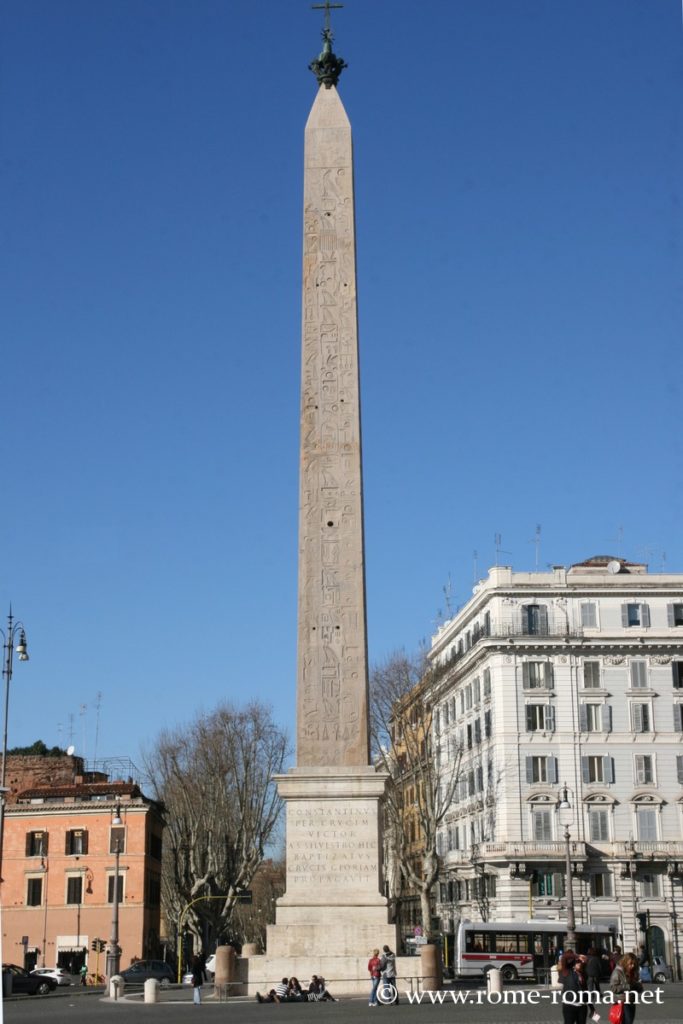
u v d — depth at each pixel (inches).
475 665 3425.2
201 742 3019.2
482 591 3408.0
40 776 3860.7
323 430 1478.8
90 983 2960.1
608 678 3284.9
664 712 3270.2
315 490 1465.3
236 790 2992.1
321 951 1395.2
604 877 3157.0
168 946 3767.2
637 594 3339.1
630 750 3245.6
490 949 2598.4
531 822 3176.7
